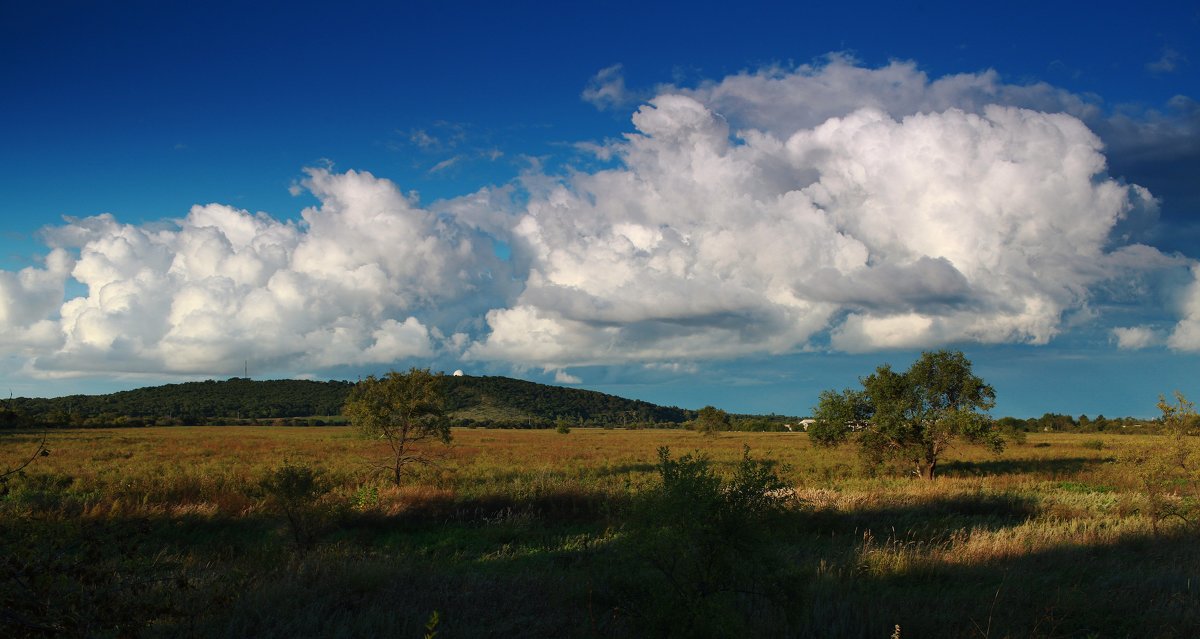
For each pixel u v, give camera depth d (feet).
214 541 43.27
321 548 36.11
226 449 154.71
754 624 20.79
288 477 39.42
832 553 34.83
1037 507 54.75
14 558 14.66
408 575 28.17
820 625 21.54
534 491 58.29
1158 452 42.63
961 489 65.82
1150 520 45.60
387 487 68.23
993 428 95.09
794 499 20.38
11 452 124.88
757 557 19.27
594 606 23.66
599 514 52.16
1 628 14.85
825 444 102.94
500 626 21.89
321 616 21.84
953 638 21.34
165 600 19.31
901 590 27.76
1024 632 21.39
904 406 94.89
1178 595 24.67
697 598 18.21
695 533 18.66
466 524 50.11
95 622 16.26
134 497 55.16
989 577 30.27
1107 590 26.94
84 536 17.21
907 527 46.62
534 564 34.99
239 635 20.13
